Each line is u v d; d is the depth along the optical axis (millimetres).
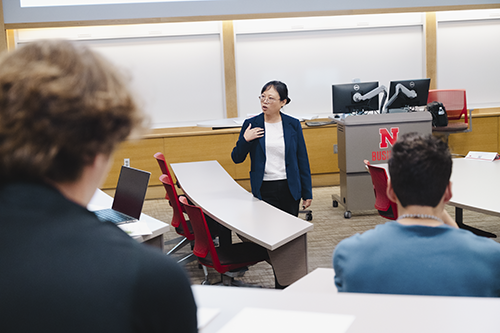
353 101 5070
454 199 2730
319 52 6555
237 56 6492
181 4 6000
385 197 3291
